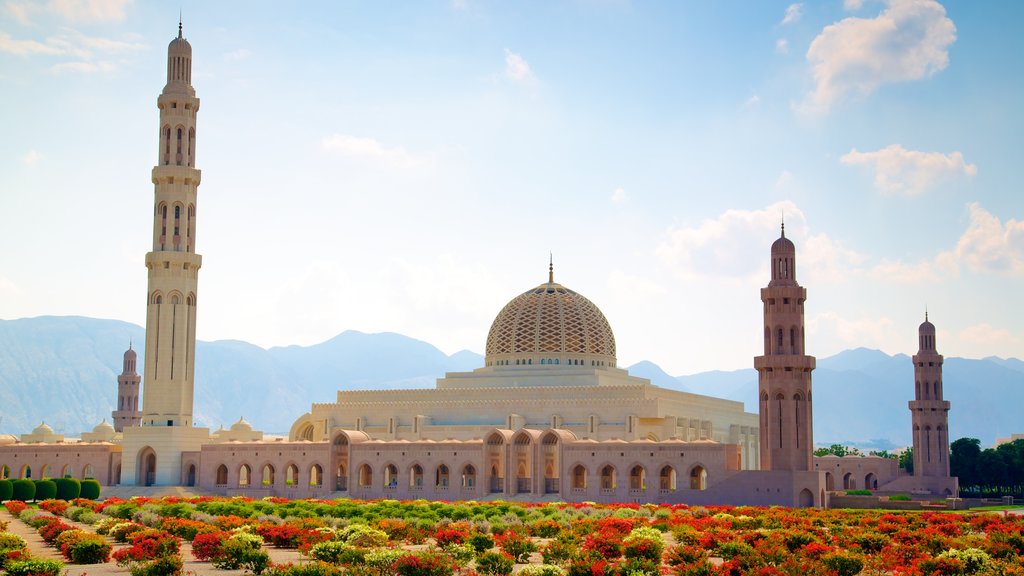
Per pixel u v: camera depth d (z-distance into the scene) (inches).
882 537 3634.4
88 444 7490.2
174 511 4761.3
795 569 2876.5
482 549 3501.5
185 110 7578.7
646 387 6889.8
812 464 6013.8
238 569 3021.7
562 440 6304.1
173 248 7426.2
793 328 6077.8
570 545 3216.0
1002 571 3019.2
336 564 3115.2
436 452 6614.2
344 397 7760.8
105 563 3129.9
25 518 4601.4
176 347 7332.7
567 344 7618.1
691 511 5093.5
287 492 6953.7
